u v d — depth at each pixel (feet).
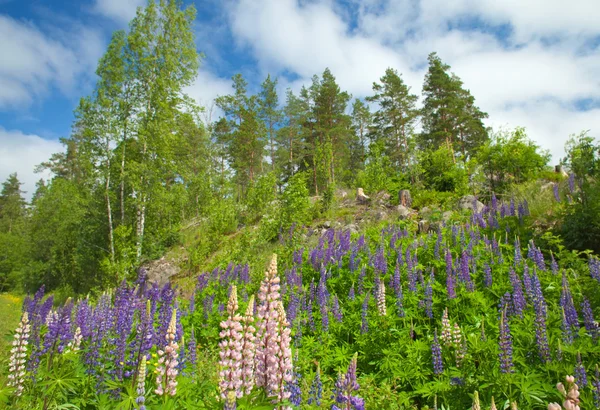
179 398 13.01
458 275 26.14
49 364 16.84
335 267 34.04
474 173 61.62
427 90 127.34
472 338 16.17
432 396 15.20
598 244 28.81
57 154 169.58
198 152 109.09
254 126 124.06
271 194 70.49
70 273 100.42
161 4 82.28
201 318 29.12
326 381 18.03
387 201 63.62
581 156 34.81
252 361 10.48
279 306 10.60
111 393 14.76
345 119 134.21
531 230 33.83
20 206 251.60
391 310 22.94
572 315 17.80
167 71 81.30
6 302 94.43
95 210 78.28
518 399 13.52
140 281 30.73
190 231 79.10
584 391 13.03
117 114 76.18
